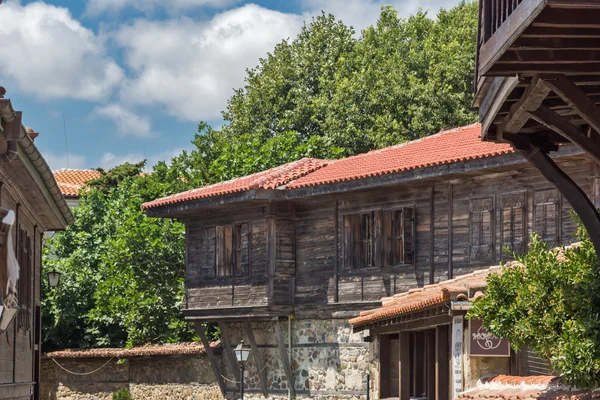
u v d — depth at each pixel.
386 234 28.05
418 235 27.17
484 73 9.40
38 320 23.56
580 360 10.36
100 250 42.41
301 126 48.84
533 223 24.16
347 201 29.23
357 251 28.95
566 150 21.52
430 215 26.80
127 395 36.50
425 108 43.09
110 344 40.72
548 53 8.95
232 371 32.88
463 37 46.84
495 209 25.11
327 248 29.69
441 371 16.67
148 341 38.62
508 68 9.23
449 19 50.00
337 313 29.19
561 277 10.98
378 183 26.98
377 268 28.17
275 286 30.23
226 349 32.66
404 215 27.48
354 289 28.81
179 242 38.72
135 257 38.53
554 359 10.66
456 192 26.19
